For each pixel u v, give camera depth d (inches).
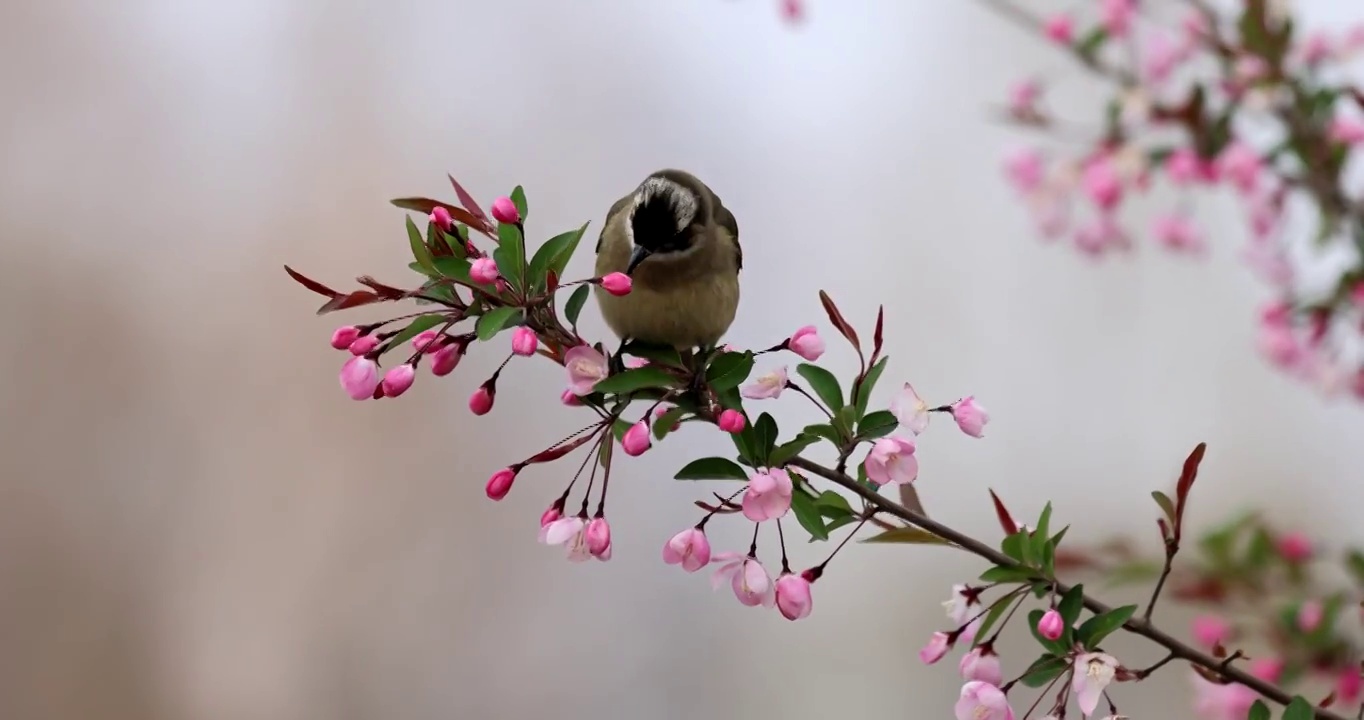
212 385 613.0
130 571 601.9
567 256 182.1
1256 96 287.0
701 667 606.5
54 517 598.5
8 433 596.7
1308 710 181.6
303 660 597.0
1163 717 505.7
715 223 265.3
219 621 601.3
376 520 598.9
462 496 597.6
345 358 605.6
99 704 593.3
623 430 187.8
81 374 608.4
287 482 604.7
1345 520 526.0
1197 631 274.1
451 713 591.5
